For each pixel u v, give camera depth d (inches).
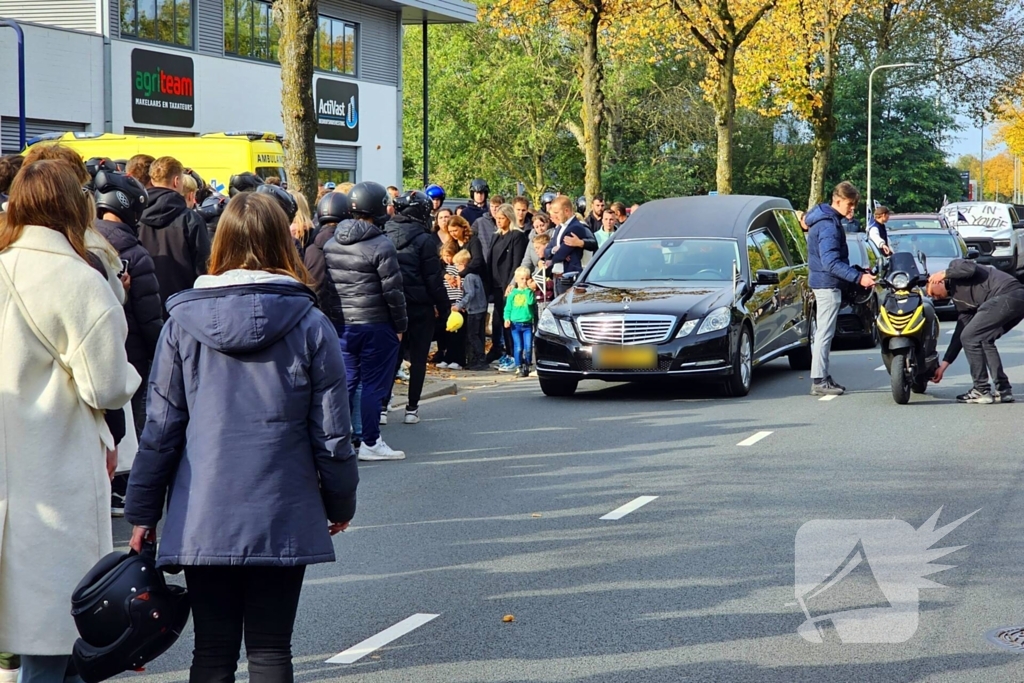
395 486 344.8
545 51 1915.6
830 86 1465.3
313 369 148.3
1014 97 2071.9
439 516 307.3
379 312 377.7
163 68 1145.4
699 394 540.4
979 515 301.6
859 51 2217.0
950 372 617.3
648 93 2171.5
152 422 147.9
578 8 990.4
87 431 164.6
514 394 548.4
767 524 294.2
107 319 160.4
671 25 1141.1
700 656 201.0
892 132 2623.0
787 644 206.8
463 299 626.2
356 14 1421.0
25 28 1005.2
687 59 2091.5
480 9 1604.3
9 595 159.6
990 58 2055.9
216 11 1216.8
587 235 608.1
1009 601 230.8
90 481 163.9
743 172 2497.5
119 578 147.1
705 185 2329.0
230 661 150.2
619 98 2046.0
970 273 497.0
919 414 472.4
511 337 634.2
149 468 147.7
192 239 329.7
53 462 161.2
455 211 682.8
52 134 830.5
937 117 2632.9
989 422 450.6
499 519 303.1
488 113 1931.6
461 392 555.5
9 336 159.8
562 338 518.0
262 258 151.5
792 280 606.2
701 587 241.4
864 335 738.2
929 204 2647.6
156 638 148.2
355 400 389.4
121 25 1104.2
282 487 145.9
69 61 1048.2
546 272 611.5
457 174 1988.2
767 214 612.1
